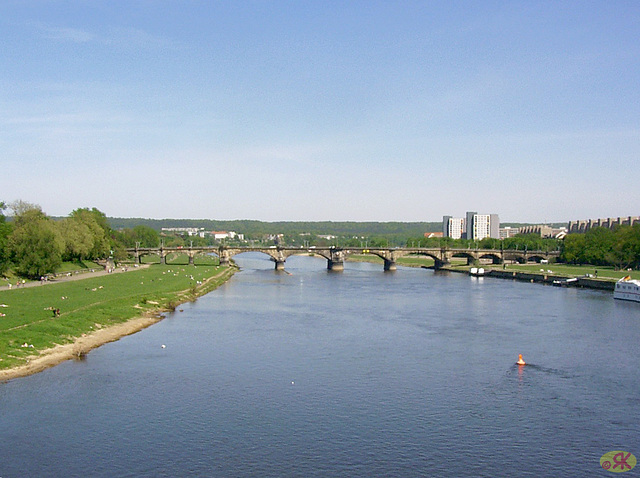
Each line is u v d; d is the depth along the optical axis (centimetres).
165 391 9544
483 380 10319
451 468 6994
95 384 9844
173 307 18738
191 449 7419
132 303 17912
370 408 8875
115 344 12912
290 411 8725
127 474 6794
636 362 11562
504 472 6912
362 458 7225
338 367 11069
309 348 12638
